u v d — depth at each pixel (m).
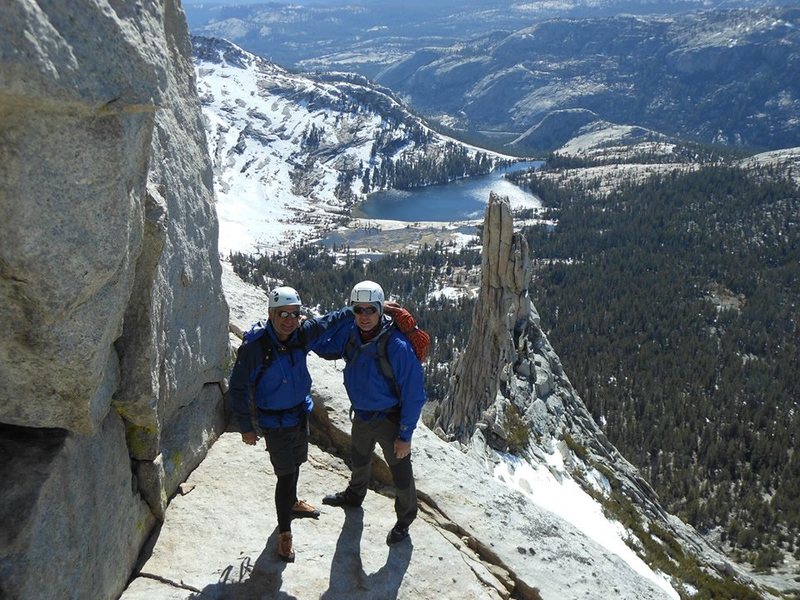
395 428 6.55
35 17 3.37
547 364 33.78
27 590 4.46
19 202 3.72
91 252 4.16
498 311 30.70
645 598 7.89
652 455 129.62
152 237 5.57
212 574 6.23
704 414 145.12
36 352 4.18
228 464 7.82
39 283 3.94
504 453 26.84
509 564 7.49
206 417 8.05
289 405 6.41
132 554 6.12
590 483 28.91
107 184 4.16
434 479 8.38
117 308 4.74
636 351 179.75
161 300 6.36
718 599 24.77
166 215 5.76
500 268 30.42
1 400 4.36
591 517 25.69
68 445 4.91
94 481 5.32
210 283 8.05
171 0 7.18
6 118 3.58
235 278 13.78
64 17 3.60
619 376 163.38
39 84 3.40
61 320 4.15
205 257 7.87
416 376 6.31
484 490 8.52
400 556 6.87
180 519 6.81
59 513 4.81
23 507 4.49
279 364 6.30
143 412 5.91
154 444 6.22
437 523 7.75
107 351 4.81
